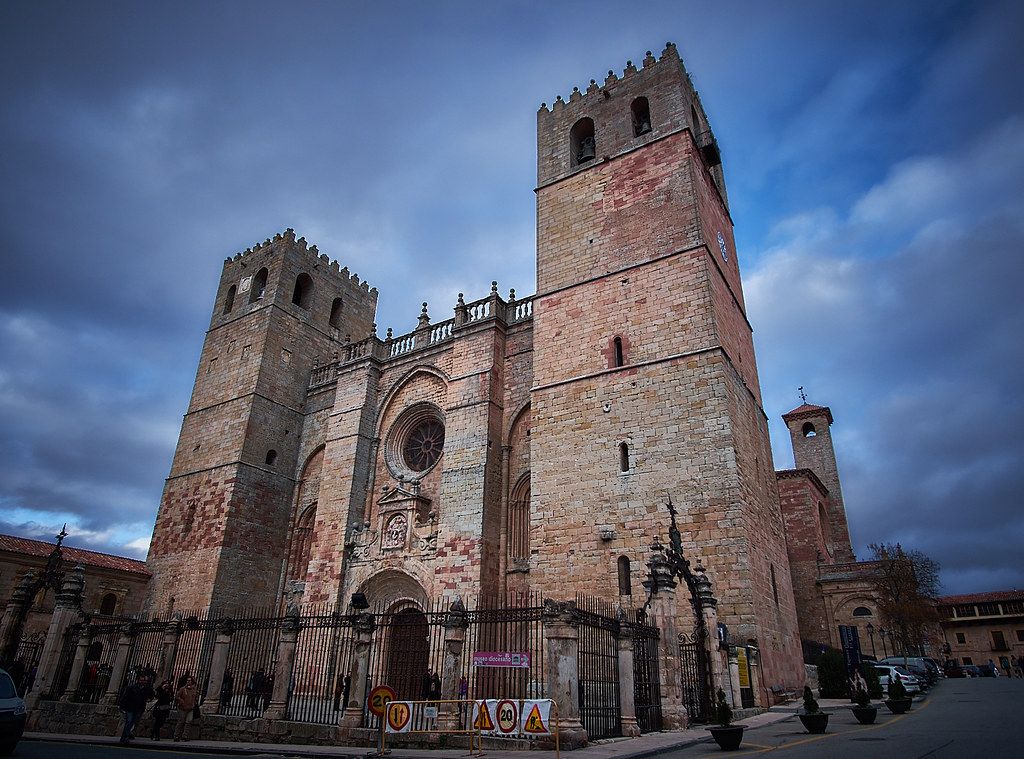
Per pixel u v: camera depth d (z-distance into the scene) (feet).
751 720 66.85
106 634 90.27
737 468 85.25
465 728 56.59
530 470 103.45
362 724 60.54
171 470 153.28
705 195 113.80
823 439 219.00
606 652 61.52
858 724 60.49
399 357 134.82
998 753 37.11
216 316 174.40
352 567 115.85
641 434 93.61
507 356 121.39
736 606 79.36
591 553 90.84
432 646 98.12
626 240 109.09
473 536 104.17
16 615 92.79
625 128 119.85
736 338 108.37
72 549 135.95
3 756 50.47
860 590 155.22
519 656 55.26
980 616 267.18
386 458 127.65
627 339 101.19
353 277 188.55
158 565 141.38
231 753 56.70
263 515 141.59
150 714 73.77
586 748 49.08
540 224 121.39
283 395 155.12
